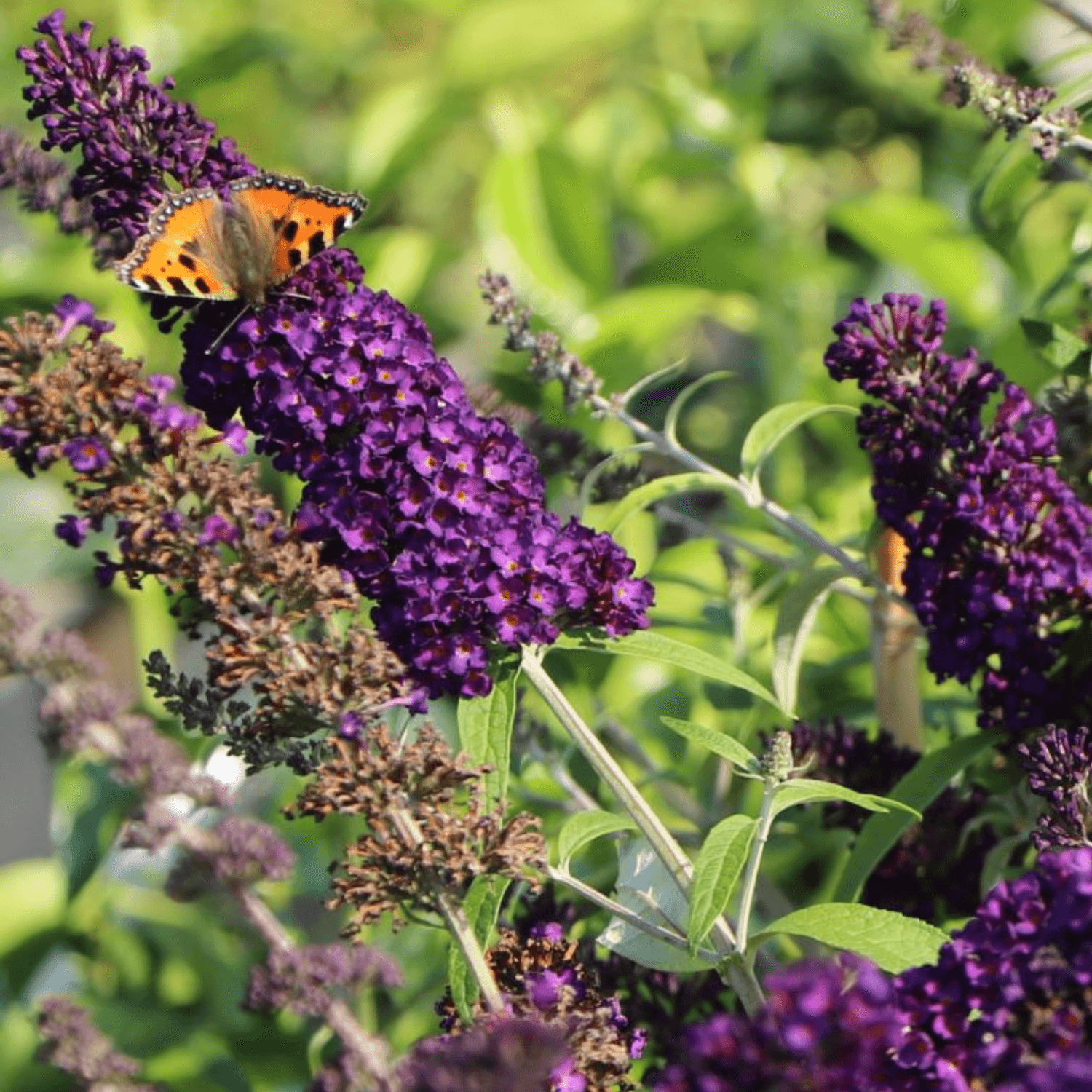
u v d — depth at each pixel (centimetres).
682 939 102
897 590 113
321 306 104
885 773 111
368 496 102
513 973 102
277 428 103
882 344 107
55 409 101
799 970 92
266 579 101
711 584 129
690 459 112
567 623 104
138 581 102
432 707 125
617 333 142
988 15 148
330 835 129
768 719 121
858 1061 92
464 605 103
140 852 129
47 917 131
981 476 106
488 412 115
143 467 101
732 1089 92
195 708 102
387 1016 121
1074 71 143
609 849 117
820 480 146
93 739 107
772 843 121
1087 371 112
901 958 100
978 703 111
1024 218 122
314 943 125
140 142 104
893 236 146
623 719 125
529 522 103
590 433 134
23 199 111
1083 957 93
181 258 102
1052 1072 91
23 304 147
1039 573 106
